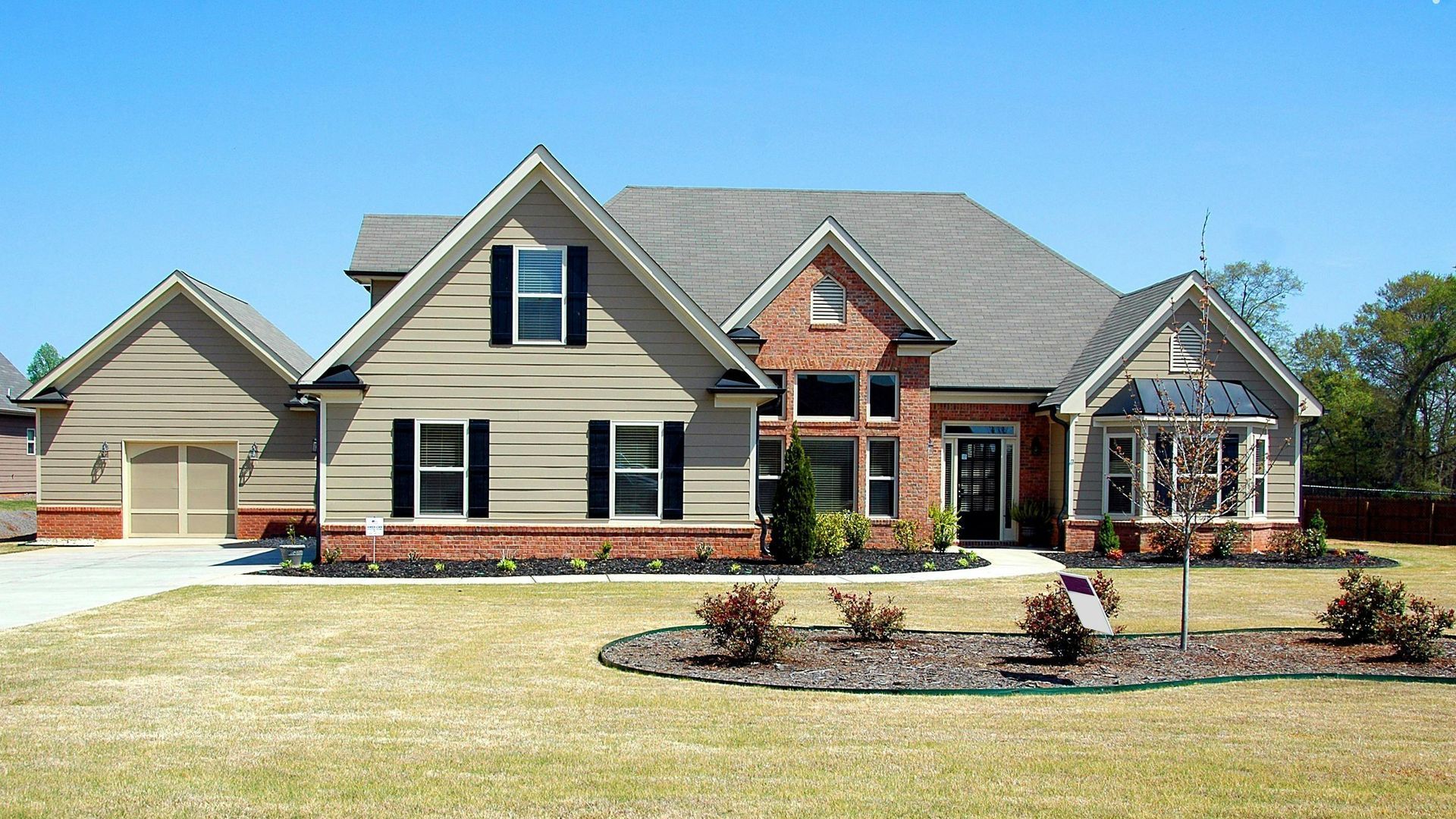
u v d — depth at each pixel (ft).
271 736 28.32
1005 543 88.84
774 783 24.40
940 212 103.24
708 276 90.27
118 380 94.89
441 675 36.45
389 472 70.79
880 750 27.17
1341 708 32.42
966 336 91.20
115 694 33.37
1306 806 23.04
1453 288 178.09
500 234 71.36
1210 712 31.76
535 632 45.44
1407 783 24.64
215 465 95.86
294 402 95.14
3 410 140.87
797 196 101.86
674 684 35.12
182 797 23.20
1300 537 80.59
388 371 70.74
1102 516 83.71
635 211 97.04
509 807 22.67
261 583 62.44
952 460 88.89
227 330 95.45
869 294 82.33
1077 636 39.06
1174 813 22.59
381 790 23.70
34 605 53.21
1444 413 192.13
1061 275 99.14
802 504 71.46
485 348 71.26
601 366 71.82
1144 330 83.87
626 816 22.16
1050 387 87.66
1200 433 42.57
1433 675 37.78
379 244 92.02
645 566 68.59
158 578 65.46
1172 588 64.18
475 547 71.15
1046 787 24.21
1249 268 199.93
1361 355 201.57
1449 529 105.91
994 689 34.42
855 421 82.02
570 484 71.77
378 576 65.77
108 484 94.58
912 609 54.13
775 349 81.66
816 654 40.32
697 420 72.38
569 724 29.71
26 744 27.37
